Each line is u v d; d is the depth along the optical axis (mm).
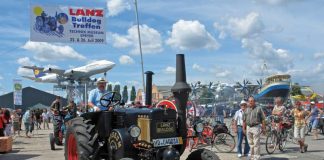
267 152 11734
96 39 16844
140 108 6602
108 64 36812
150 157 5926
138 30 18984
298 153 11867
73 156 7402
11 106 49062
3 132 14586
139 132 5871
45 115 28656
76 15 16594
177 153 5848
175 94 6395
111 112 6684
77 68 36031
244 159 10789
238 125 11289
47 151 12953
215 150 12633
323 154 11633
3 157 11477
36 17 16094
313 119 18172
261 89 40562
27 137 19656
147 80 7379
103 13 16906
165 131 6191
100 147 6676
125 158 5504
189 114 13438
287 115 13773
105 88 7660
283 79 40594
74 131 6926
